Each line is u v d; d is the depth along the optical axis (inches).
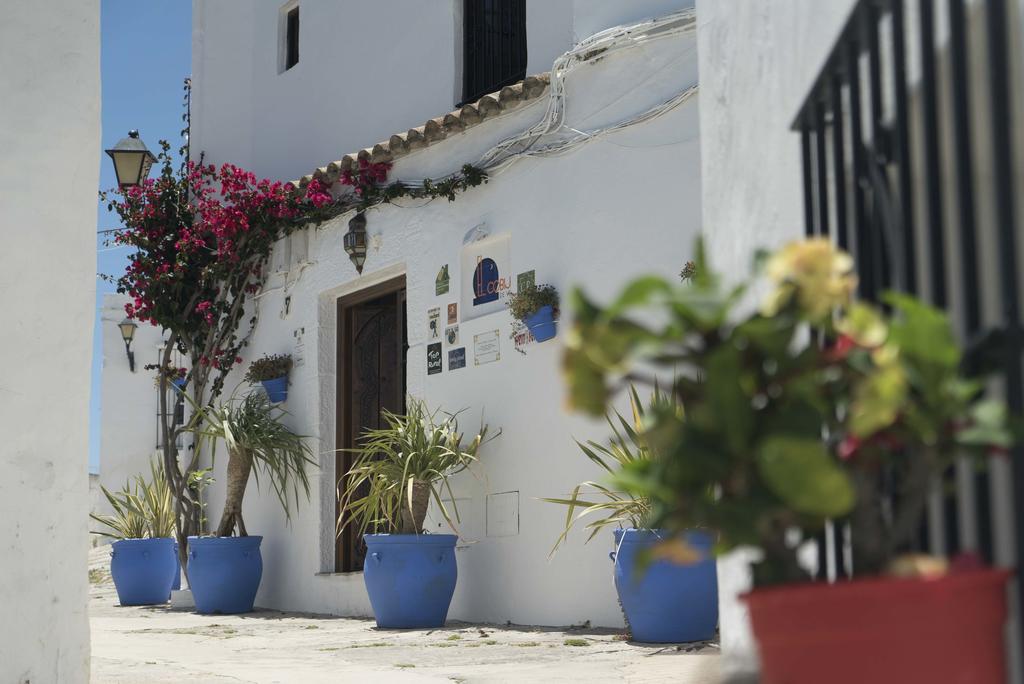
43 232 159.6
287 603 375.2
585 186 281.3
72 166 163.9
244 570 369.1
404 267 343.6
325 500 366.0
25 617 151.3
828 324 52.1
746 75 115.6
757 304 107.6
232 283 404.5
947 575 44.7
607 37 273.9
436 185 321.4
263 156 446.6
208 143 465.7
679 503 47.3
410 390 330.6
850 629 44.5
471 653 231.9
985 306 75.2
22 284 156.6
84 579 158.4
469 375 309.4
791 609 45.4
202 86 471.8
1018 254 69.9
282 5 446.6
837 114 89.0
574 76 285.1
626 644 231.0
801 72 101.3
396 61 390.9
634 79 272.8
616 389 50.3
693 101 261.1
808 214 96.2
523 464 289.6
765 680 47.2
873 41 79.7
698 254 51.2
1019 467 59.8
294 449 368.5
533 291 283.1
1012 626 61.6
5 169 157.2
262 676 202.1
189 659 235.6
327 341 375.2
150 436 742.5
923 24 70.6
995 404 49.7
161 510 447.2
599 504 238.4
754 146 112.7
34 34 161.8
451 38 368.8
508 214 302.7
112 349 748.6
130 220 415.8
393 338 364.2
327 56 420.8
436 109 372.2
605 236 275.0
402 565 291.1
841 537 76.4
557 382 282.7
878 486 62.4
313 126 424.8
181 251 407.5
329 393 373.1
